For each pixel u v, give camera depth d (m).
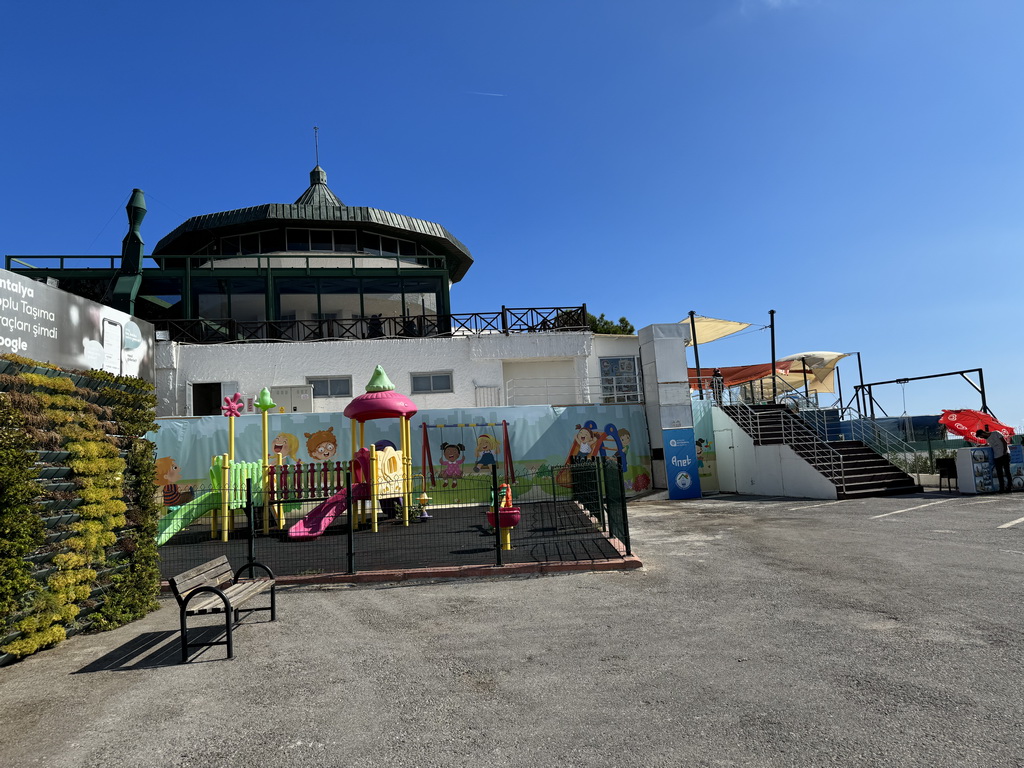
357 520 14.59
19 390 6.27
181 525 13.16
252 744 4.06
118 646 6.34
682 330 19.75
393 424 18.05
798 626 6.02
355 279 23.75
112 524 7.13
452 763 3.71
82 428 6.95
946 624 5.86
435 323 23.64
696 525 13.05
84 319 12.06
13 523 5.78
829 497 16.53
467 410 18.59
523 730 4.10
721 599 7.14
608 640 5.89
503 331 21.86
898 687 4.49
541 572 8.90
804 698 4.39
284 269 23.03
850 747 3.68
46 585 6.24
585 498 14.94
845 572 8.14
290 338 22.66
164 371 19.59
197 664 5.73
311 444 17.72
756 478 19.27
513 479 18.38
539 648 5.76
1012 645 5.24
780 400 23.06
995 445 16.23
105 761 3.91
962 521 11.77
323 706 4.64
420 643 6.09
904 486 16.91
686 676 4.90
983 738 3.71
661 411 19.28
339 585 8.75
